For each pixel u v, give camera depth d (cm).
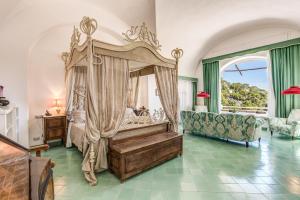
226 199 215
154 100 633
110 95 281
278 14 489
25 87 382
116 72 290
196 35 611
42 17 395
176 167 314
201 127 529
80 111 446
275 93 582
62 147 436
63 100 468
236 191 233
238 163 329
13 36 364
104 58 275
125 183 257
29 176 129
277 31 572
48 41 443
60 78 468
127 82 305
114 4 417
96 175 281
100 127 272
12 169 139
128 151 263
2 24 340
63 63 471
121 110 294
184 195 225
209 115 502
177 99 406
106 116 279
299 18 469
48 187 143
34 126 431
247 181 260
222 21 544
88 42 254
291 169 300
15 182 119
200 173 289
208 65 788
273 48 579
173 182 259
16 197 103
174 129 405
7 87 361
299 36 524
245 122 425
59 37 457
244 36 657
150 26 491
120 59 297
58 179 268
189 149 419
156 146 310
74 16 431
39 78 436
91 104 259
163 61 378
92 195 225
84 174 272
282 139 501
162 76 381
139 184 254
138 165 278
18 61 372
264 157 359
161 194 228
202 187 244
